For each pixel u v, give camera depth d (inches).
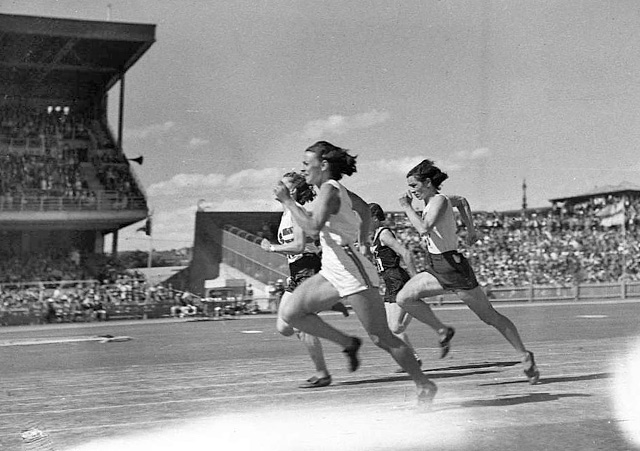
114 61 996.6
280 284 850.1
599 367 223.9
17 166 994.1
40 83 1034.7
